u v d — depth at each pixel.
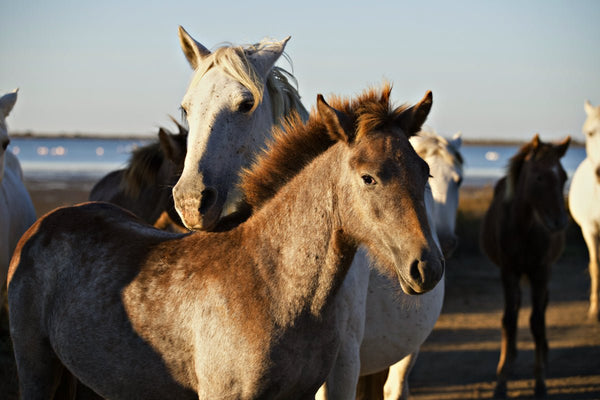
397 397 4.93
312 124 3.37
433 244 2.98
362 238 3.16
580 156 132.38
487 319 12.14
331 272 3.22
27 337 3.81
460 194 31.11
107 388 3.50
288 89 4.69
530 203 8.52
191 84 4.28
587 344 10.43
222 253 3.38
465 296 14.17
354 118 3.21
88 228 3.87
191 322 3.23
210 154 3.94
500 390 7.88
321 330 3.22
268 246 3.29
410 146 3.12
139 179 5.72
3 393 6.13
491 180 57.06
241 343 3.08
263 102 4.34
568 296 14.66
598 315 12.12
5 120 5.47
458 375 8.62
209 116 4.03
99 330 3.44
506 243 8.77
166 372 3.30
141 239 3.74
